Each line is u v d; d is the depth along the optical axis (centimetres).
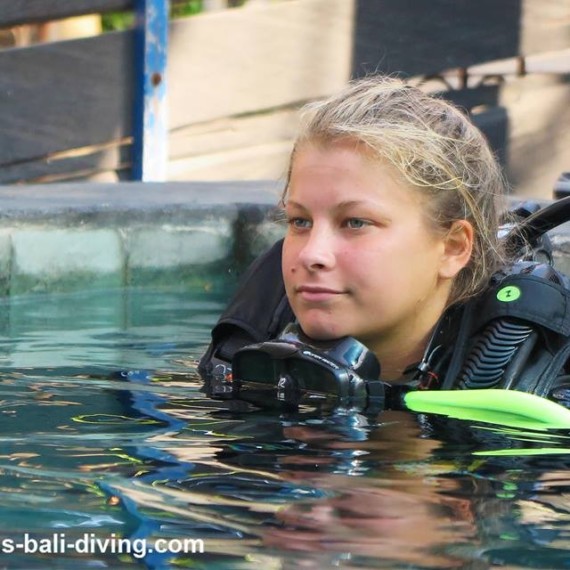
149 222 1202
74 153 1842
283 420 500
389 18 2045
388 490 399
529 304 534
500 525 365
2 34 2169
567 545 349
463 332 543
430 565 332
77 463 434
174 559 336
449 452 451
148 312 975
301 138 517
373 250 508
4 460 438
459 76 2130
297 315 530
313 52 1997
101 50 1823
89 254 1159
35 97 1789
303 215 516
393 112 521
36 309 986
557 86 2180
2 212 1102
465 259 532
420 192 512
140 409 531
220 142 1973
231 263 1262
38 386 596
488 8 2108
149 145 1855
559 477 418
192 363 686
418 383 540
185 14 2472
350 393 523
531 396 509
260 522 366
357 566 330
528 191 2180
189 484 405
